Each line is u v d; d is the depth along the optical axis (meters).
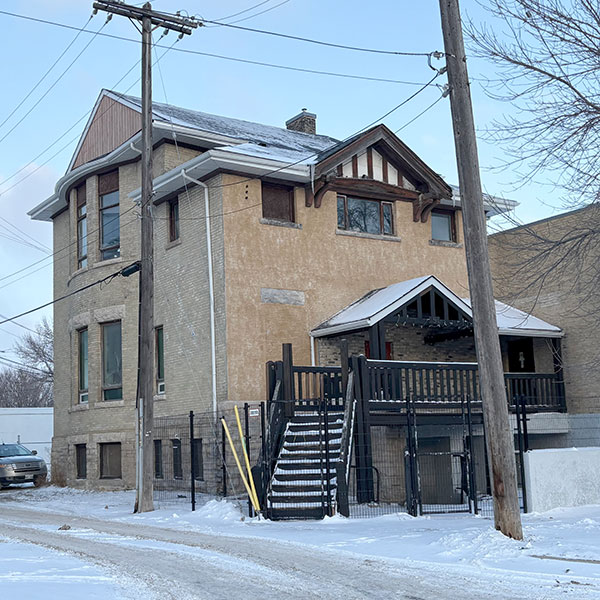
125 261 25.94
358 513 16.81
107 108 28.25
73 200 28.17
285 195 24.41
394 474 21.14
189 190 23.97
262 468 16.94
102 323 26.44
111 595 8.33
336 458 17.77
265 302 22.97
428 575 9.55
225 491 20.02
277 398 18.73
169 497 21.64
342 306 24.52
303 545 12.20
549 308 25.92
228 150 22.44
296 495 16.81
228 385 21.88
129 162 26.31
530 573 9.48
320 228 24.55
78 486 26.59
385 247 25.89
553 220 23.50
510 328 23.81
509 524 11.74
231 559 10.86
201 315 23.05
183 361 23.64
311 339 23.62
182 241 24.11
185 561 10.70
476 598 8.16
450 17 13.01
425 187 26.69
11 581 8.98
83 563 10.48
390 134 25.62
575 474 16.42
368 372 19.02
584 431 24.70
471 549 11.18
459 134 12.68
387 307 21.50
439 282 22.47
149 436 18.38
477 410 21.30
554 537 11.87
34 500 22.95
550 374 24.84
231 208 22.81
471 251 12.40
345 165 25.12
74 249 27.86
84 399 27.06
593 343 24.47
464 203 12.54
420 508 16.19
